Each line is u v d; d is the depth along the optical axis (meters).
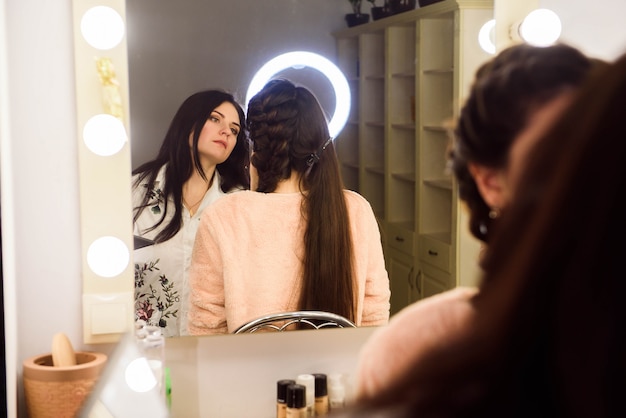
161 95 1.35
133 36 1.33
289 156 1.41
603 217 0.47
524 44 1.03
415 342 0.98
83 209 1.34
